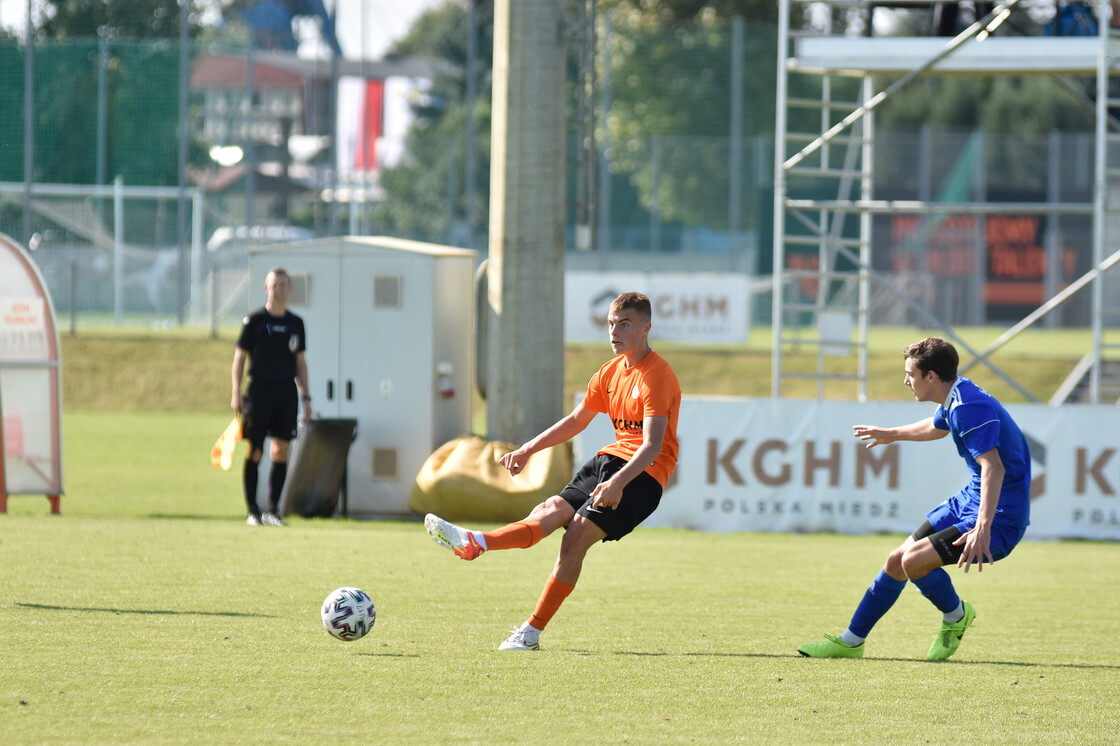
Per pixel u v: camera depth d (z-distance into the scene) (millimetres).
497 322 45125
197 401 89562
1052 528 40938
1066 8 51156
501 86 45125
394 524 41906
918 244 134500
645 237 125438
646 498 21359
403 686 18438
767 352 98625
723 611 26266
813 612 26469
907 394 94125
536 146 44656
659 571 32000
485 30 187250
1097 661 21766
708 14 186125
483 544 20750
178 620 23078
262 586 27219
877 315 132750
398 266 43656
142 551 31891
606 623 24406
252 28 161875
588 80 48625
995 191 135625
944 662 21500
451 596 26797
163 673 18891
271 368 38375
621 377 21734
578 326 99375
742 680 19500
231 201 149500
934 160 136250
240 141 143125
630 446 21578
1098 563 35406
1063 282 134875
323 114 171250
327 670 19359
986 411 20625
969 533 20391
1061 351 114875
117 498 46344
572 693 18297
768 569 32812
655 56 148250
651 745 15633
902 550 21359
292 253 44281
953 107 189375
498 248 45219
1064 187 134125
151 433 71938
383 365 43781
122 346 94000
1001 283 135000
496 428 44938
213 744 15203
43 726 15836
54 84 117750
